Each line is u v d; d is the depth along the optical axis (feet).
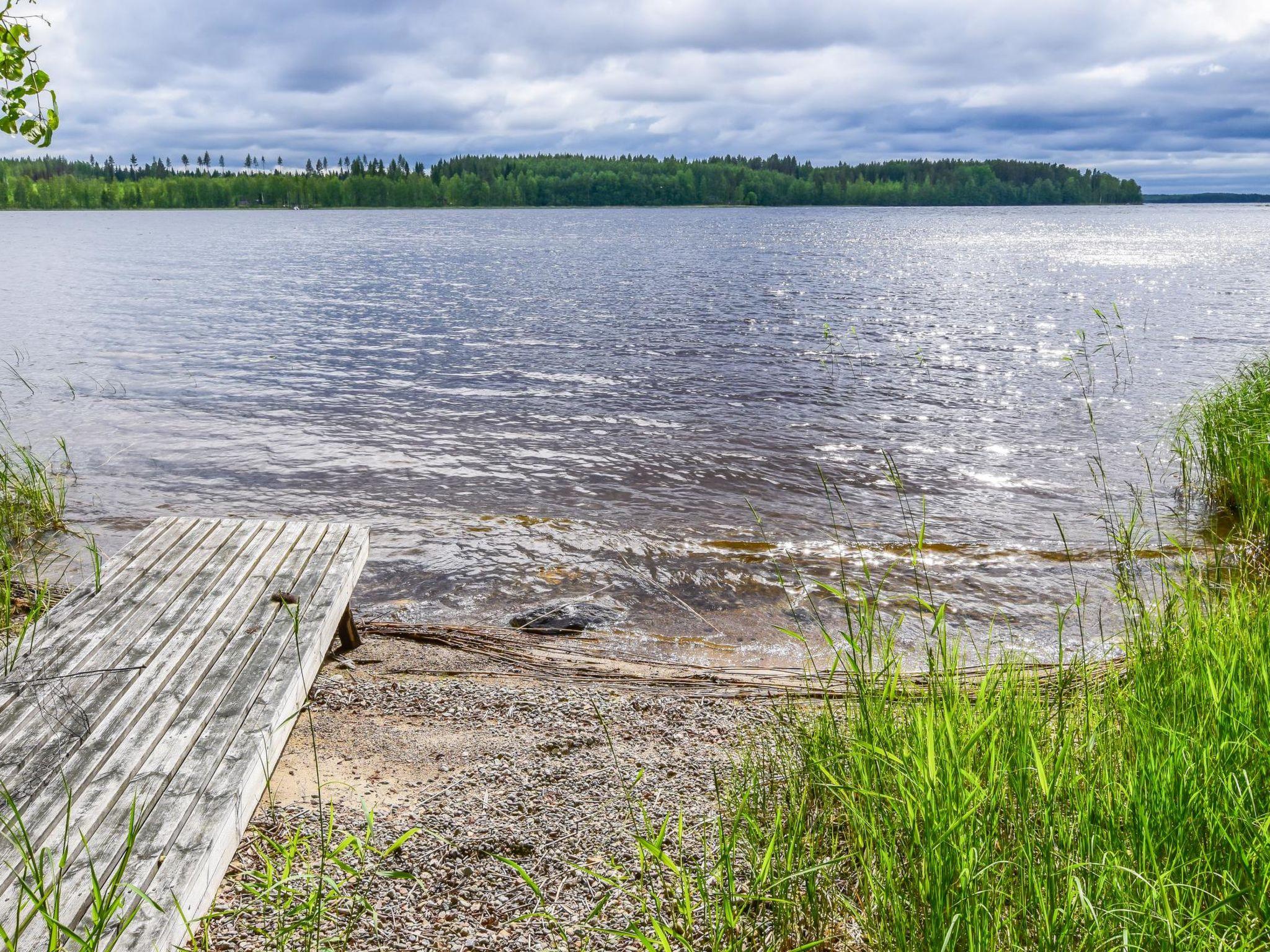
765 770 13.98
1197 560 25.29
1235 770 9.87
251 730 10.93
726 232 376.07
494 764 14.44
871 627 14.71
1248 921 8.20
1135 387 54.90
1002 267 176.45
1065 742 11.16
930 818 9.30
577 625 22.39
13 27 18.45
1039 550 27.94
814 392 53.67
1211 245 276.41
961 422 45.98
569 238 313.12
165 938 7.70
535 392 53.67
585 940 10.02
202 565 16.47
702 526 30.48
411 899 10.69
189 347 70.33
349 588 16.26
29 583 23.44
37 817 9.20
